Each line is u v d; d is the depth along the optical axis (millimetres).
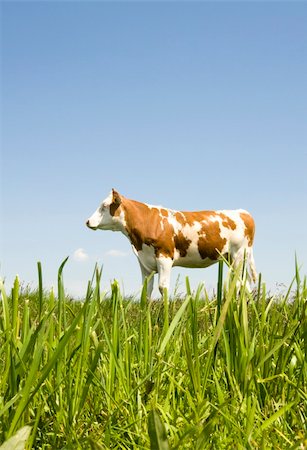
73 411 1549
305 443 1221
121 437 1567
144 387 1772
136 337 2213
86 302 1307
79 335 1650
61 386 1717
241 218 9383
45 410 1640
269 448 1376
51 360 1267
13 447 1138
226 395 1749
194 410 1470
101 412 1692
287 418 1642
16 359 1476
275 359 1869
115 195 8688
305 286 1927
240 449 1327
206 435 1245
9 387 1434
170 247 8797
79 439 1440
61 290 1683
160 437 1140
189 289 1709
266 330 1962
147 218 8805
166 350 1888
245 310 1673
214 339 1543
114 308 1758
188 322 1992
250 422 1376
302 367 1722
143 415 1622
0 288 1515
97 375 1873
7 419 1342
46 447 1521
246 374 1619
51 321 1600
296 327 1705
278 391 1738
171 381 1701
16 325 1557
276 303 2234
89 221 8836
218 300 1738
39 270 1513
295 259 1918
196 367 1574
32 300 6133
